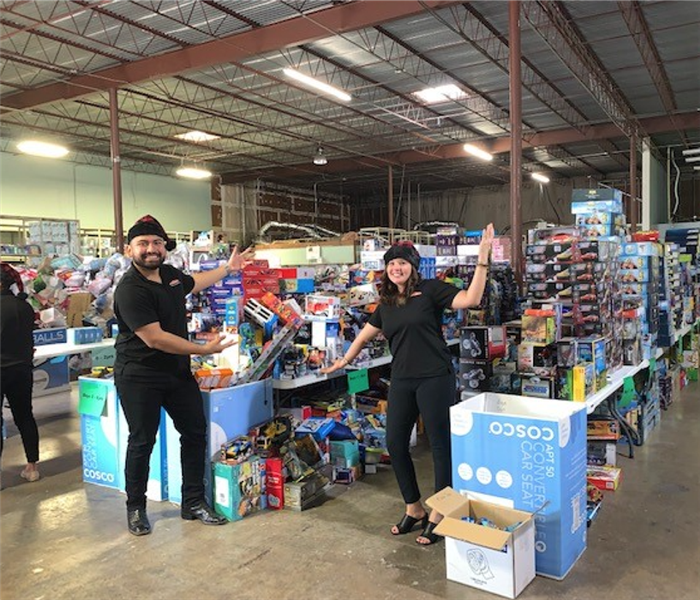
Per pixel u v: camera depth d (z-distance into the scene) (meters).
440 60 9.87
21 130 13.29
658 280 5.17
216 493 3.12
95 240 14.30
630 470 3.84
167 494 3.34
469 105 12.63
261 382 3.44
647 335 4.70
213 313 3.64
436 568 2.56
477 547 2.37
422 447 4.36
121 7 7.61
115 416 3.53
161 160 16.91
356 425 3.92
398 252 2.79
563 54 9.36
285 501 3.22
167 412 3.07
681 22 8.55
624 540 2.82
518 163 5.82
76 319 7.55
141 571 2.58
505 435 2.51
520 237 5.68
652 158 15.73
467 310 4.16
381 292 2.88
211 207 19.08
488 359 3.46
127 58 9.36
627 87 11.44
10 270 3.66
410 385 2.79
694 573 2.51
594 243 3.82
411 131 14.82
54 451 4.39
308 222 22.94
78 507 3.30
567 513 2.49
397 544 2.79
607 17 8.31
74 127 13.35
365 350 3.95
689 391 6.38
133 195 16.59
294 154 17.06
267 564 2.62
